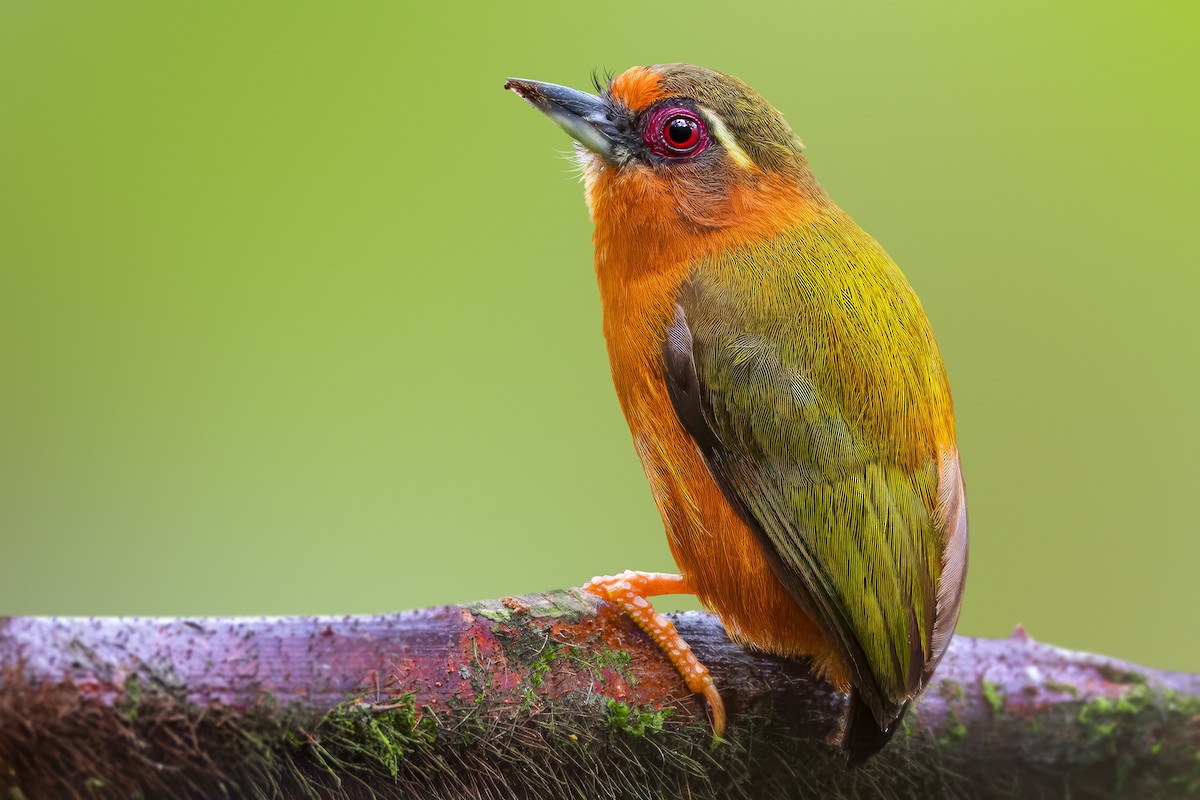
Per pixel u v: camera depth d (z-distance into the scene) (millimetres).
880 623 9539
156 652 7578
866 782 9742
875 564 9656
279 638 7930
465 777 8414
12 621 7379
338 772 7957
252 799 7738
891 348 10227
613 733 9000
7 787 7246
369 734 8008
